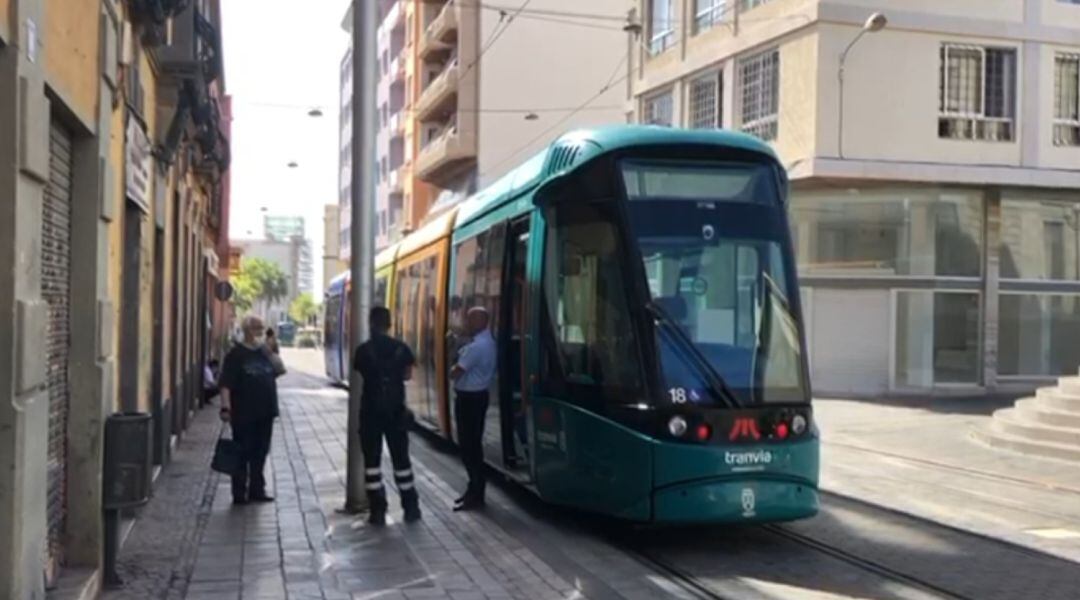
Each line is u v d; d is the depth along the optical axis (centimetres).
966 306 2822
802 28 2606
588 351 1016
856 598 810
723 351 966
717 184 1009
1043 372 2881
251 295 10806
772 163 1033
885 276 2791
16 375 547
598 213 1008
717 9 2975
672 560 940
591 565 915
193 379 2300
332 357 3738
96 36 770
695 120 3081
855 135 2588
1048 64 2741
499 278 1255
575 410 1020
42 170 589
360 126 1138
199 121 1652
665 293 968
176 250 1709
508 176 1318
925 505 1241
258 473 1202
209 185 2483
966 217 2809
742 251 995
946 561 945
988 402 2600
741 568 911
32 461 573
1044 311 2878
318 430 2061
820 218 2800
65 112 689
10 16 538
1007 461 1617
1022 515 1177
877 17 2506
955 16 2645
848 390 2797
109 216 811
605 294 994
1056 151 2755
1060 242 2886
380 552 946
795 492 958
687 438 935
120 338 1077
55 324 711
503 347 1224
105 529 793
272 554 932
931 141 2645
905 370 2800
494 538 1012
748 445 947
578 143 1059
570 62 5006
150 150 1248
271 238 15500
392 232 6938
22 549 554
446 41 5397
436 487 1345
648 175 998
